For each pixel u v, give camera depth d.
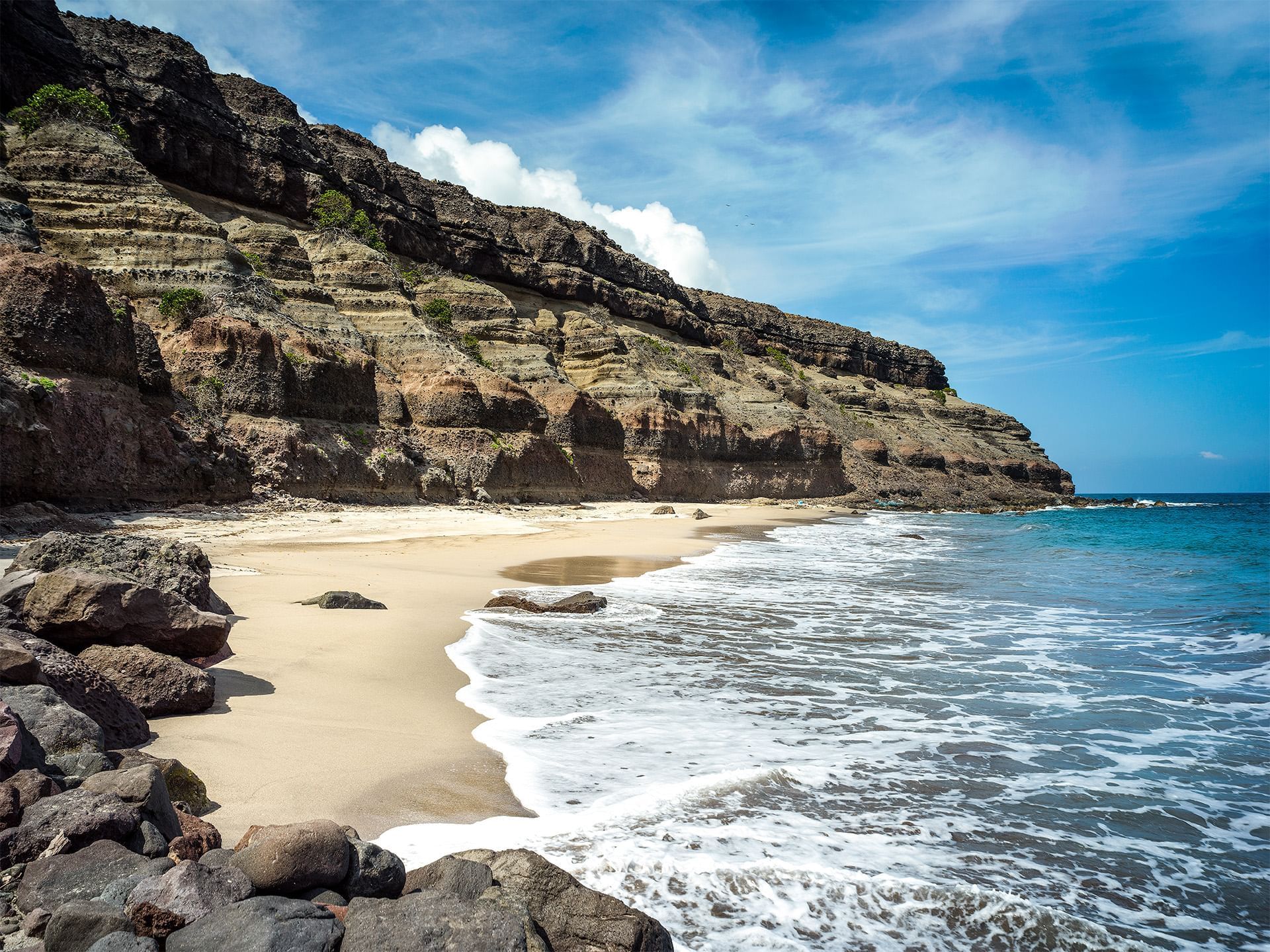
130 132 46.25
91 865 3.93
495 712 8.49
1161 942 4.83
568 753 7.38
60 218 35.78
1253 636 14.25
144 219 37.00
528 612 14.63
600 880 5.10
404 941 3.58
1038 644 13.38
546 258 83.94
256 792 5.88
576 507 48.06
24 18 41.22
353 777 6.36
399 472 38.28
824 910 4.95
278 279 46.00
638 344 80.12
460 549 24.73
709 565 24.27
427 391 44.00
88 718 5.59
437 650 11.12
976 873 5.54
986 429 115.62
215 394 32.41
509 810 6.02
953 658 12.23
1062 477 111.81
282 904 3.74
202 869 3.79
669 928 4.66
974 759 7.77
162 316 34.34
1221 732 8.83
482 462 43.06
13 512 19.03
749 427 78.12
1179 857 5.91
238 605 12.95
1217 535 42.50
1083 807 6.73
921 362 131.00
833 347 120.19
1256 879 5.59
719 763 7.30
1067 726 8.93
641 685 9.95
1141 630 14.84
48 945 3.44
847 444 92.12
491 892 4.17
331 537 25.39
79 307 23.41
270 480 31.69
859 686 10.38
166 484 26.25
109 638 7.82
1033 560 28.58
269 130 55.28
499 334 60.53
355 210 60.00
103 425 23.52
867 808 6.49
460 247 72.25
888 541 37.00
